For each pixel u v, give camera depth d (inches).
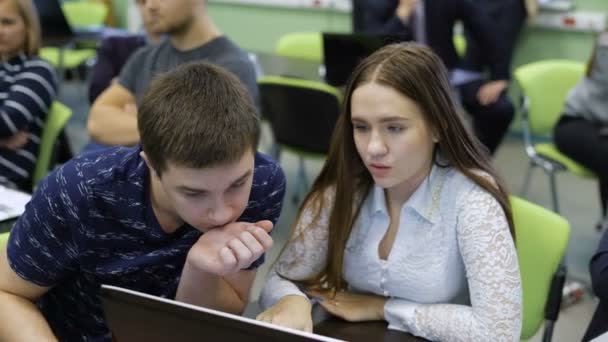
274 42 272.2
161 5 93.2
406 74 53.7
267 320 56.1
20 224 49.9
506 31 204.1
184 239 49.9
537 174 189.3
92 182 48.0
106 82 134.0
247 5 274.7
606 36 125.3
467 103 170.7
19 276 49.8
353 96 55.4
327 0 249.0
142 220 48.8
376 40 126.3
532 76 140.5
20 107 104.3
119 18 303.3
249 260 43.5
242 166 42.3
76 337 54.6
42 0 197.6
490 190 57.9
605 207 129.4
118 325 37.0
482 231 56.4
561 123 133.4
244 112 42.4
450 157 58.4
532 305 63.7
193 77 43.6
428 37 167.5
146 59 102.0
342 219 61.4
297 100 129.4
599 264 62.2
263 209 52.6
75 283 53.0
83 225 48.4
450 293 59.7
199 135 40.4
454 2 164.7
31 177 108.8
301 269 63.4
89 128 103.3
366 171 61.2
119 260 50.2
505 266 55.7
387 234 61.4
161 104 42.2
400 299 61.0
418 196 59.2
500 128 173.2
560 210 162.9
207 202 43.0
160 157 42.0
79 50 249.8
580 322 111.1
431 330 57.0
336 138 60.6
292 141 139.2
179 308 34.1
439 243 58.7
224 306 52.2
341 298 62.4
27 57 110.2
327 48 134.9
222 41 97.3
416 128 54.6
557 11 206.5
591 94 127.9
